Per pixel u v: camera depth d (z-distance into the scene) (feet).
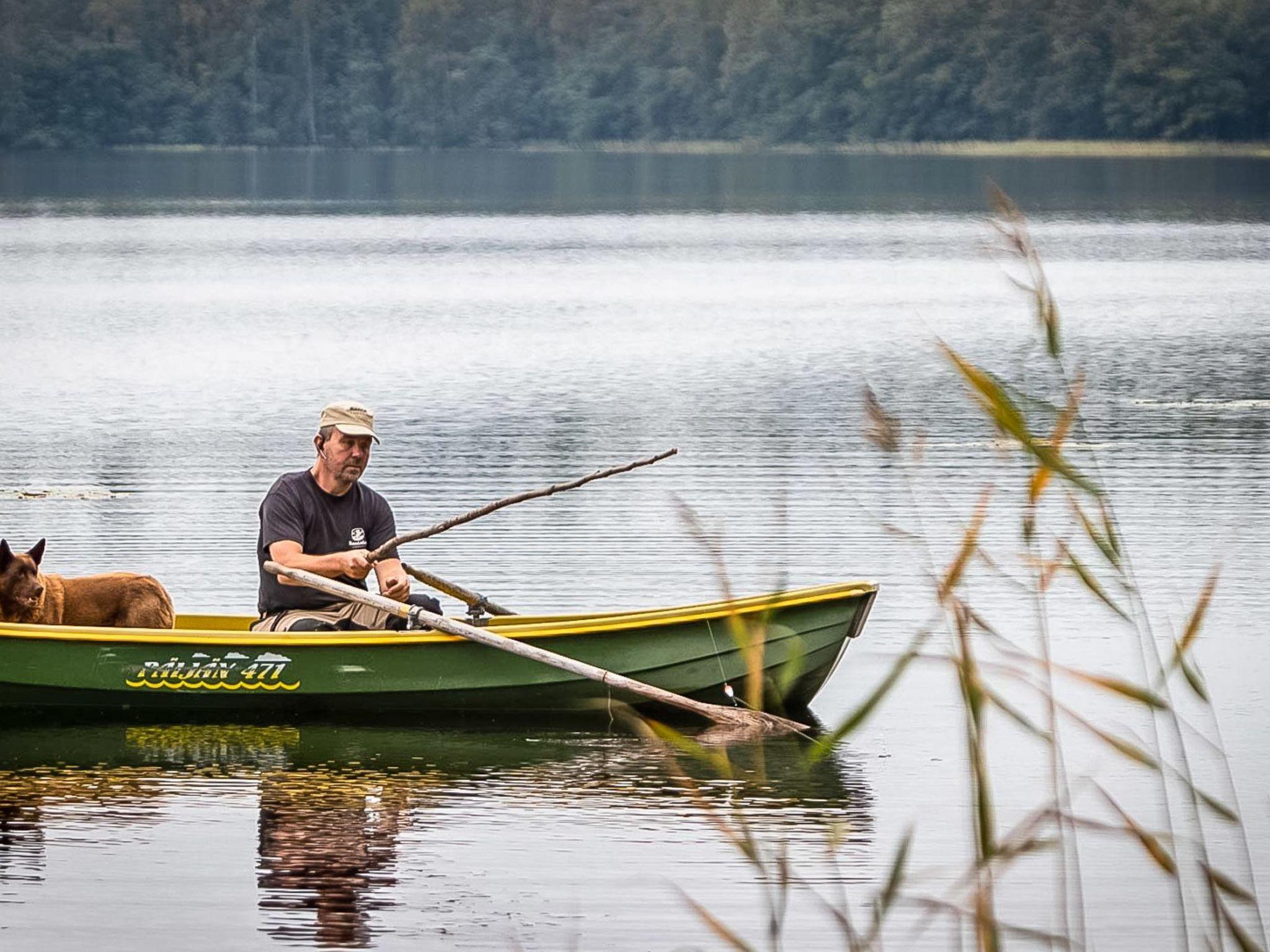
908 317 315.99
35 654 92.17
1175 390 212.23
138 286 384.47
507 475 156.87
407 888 68.95
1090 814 76.43
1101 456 163.94
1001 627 104.99
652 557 124.16
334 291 375.66
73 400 212.84
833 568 120.26
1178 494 145.07
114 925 65.36
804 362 248.93
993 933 49.90
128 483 154.10
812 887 68.69
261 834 74.64
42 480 155.84
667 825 75.46
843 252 483.92
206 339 282.15
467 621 94.68
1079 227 570.05
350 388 223.51
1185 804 77.05
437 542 129.18
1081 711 90.02
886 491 147.13
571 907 67.05
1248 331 284.61
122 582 96.94
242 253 483.51
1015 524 133.49
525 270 431.84
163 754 85.97
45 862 71.51
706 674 91.15
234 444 176.86
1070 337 278.05
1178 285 372.99
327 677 91.97
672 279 402.93
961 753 84.43
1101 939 64.49
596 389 220.64
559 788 80.28
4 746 87.35
